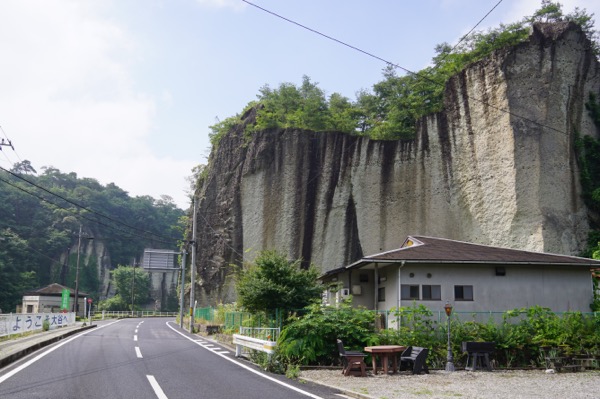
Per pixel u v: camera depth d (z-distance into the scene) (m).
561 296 19.52
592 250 37.59
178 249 124.62
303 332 15.70
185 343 22.55
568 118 41.88
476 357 15.25
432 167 47.66
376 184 50.12
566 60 42.59
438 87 51.12
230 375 12.36
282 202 52.28
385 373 13.63
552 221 39.00
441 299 18.92
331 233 50.34
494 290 19.23
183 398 9.01
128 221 122.62
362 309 18.94
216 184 58.81
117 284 99.25
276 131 54.56
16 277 83.81
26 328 23.66
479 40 49.34
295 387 10.80
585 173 41.00
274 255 20.44
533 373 14.52
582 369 15.35
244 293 19.30
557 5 48.00
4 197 106.75
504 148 41.81
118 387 10.00
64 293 47.69
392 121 53.75
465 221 44.09
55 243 104.50
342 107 60.69
